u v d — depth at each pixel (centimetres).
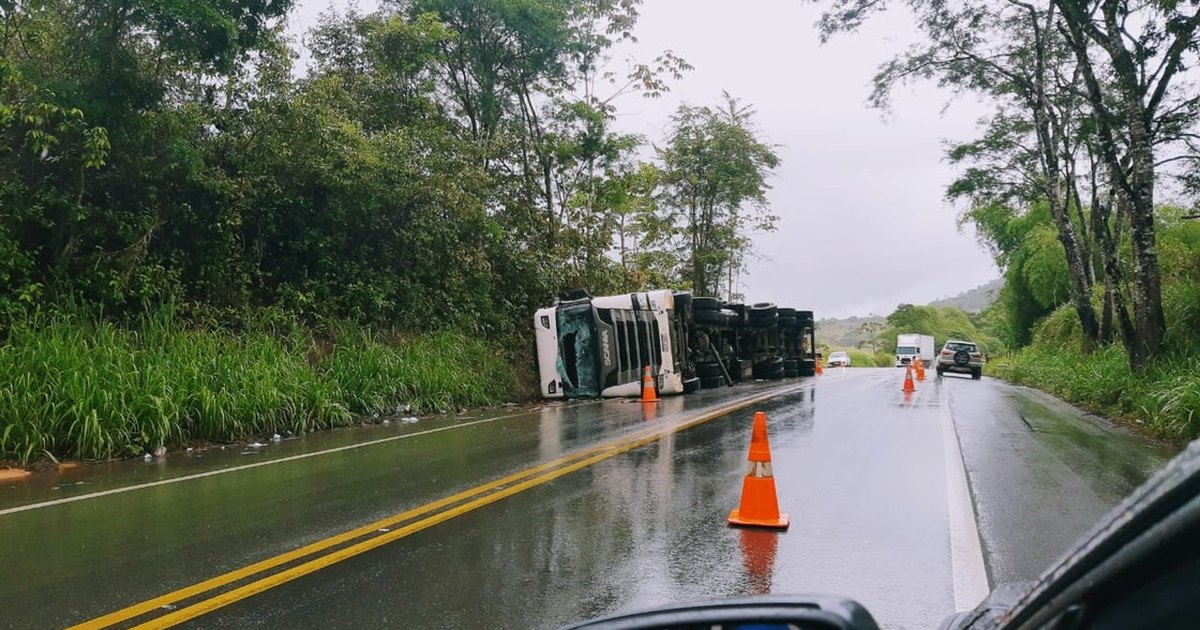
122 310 1342
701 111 3756
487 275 2161
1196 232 2986
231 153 1559
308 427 1313
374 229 1856
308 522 666
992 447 1095
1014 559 565
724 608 163
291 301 1625
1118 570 90
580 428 1316
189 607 468
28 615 454
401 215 1900
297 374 1367
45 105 1166
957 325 10106
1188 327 1702
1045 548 591
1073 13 1681
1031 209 4516
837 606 150
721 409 1638
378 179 1758
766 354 3022
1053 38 2202
